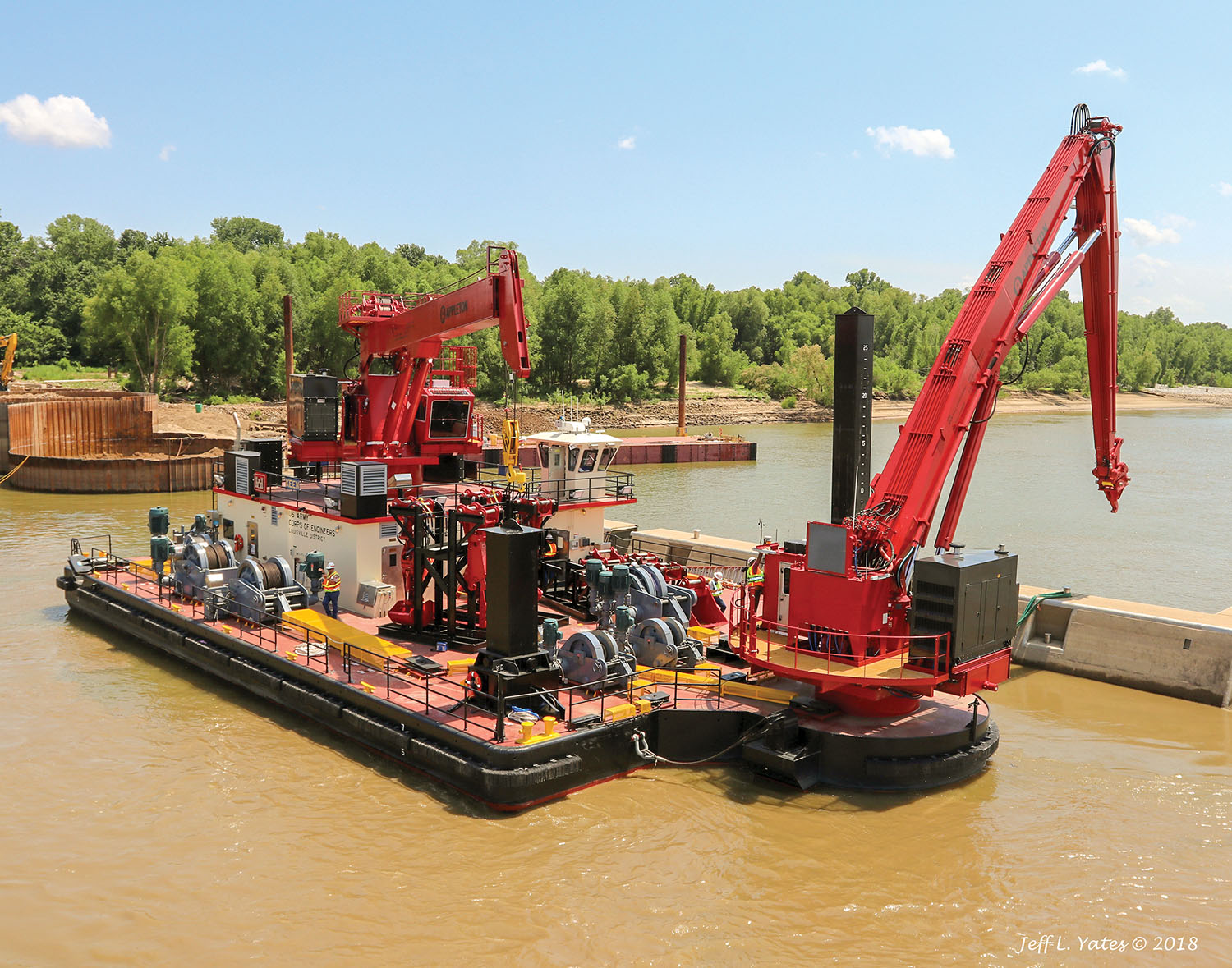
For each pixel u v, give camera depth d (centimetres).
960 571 1588
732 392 13725
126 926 1261
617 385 12212
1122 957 1222
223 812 1572
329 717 1873
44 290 12738
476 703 1738
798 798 1642
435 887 1352
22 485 5547
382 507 2309
